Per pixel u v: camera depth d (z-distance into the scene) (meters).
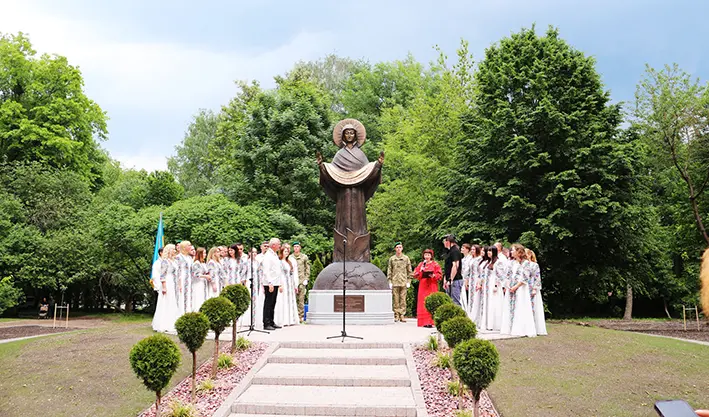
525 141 23.19
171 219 28.30
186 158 50.81
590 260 25.28
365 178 17.50
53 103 38.75
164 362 7.63
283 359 10.96
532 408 8.51
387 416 8.52
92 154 43.78
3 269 31.61
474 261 15.39
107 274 35.28
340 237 17.42
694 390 9.34
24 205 35.22
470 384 7.38
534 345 12.20
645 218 24.22
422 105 31.47
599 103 25.47
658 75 28.70
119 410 8.66
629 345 12.41
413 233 28.84
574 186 23.12
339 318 16.20
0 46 39.00
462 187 26.19
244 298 11.41
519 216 24.19
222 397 9.12
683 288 29.38
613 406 8.58
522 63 26.22
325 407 8.62
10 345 13.51
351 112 44.22
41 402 9.04
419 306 15.12
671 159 28.33
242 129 35.12
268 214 30.20
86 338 13.16
